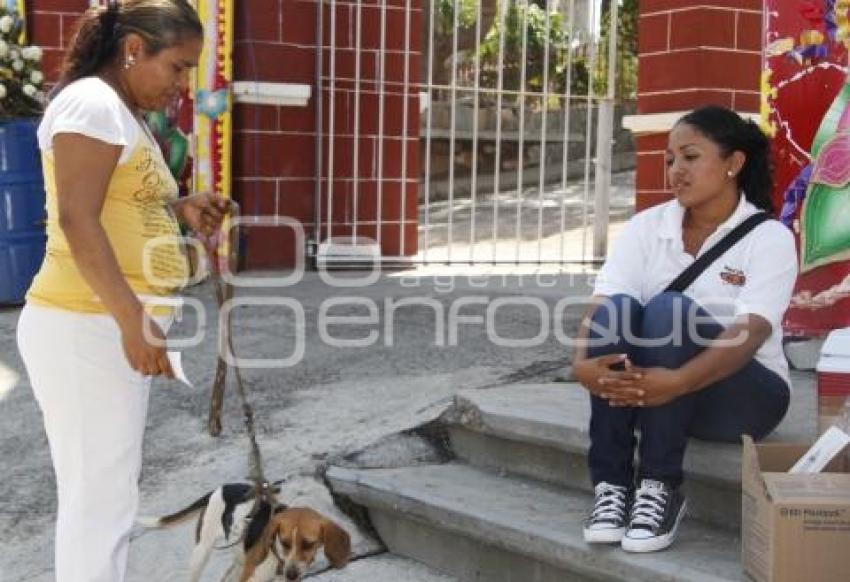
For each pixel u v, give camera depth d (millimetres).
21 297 6977
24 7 7527
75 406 3051
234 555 3764
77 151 2840
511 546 3627
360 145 8469
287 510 3404
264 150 8055
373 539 4156
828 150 4750
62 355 3025
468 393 4492
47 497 4363
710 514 3635
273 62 8016
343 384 5250
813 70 4762
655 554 3330
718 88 7449
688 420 3344
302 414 4914
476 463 4371
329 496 4254
